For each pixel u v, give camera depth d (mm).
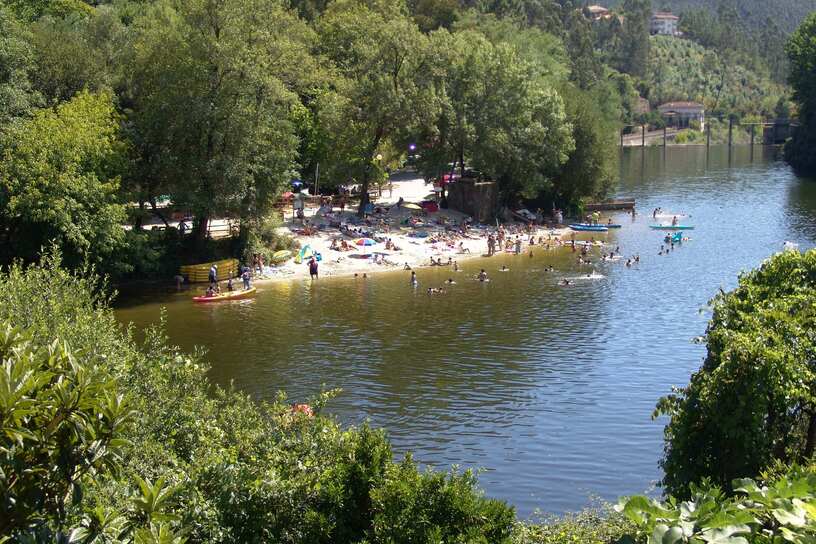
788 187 144500
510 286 75500
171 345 56406
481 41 109062
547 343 58031
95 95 75625
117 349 27047
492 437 42031
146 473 20547
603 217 114312
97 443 14102
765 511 15336
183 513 19031
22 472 13180
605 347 57031
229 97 71750
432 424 43625
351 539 21016
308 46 117375
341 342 57844
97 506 15539
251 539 20156
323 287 74125
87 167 64875
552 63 137750
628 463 39031
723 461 24891
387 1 137000
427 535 19484
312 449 23000
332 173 96250
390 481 20938
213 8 71938
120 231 65000
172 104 70250
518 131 100500
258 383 49406
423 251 88500
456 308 67500
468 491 20750
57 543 13867
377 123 93125
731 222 109500
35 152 62281
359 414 44812
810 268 33188
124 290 70688
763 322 27766
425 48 97438
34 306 26359
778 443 25906
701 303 69000
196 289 71875
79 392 13781
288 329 60844
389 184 121250
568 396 47750
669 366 53000
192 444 24078
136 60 75188
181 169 71812
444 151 102188
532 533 21828
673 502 15945
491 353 55656
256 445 23844
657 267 83312
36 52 83688
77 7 117312
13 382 12883
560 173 109188
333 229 91688
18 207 60750
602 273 80875
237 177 71375
